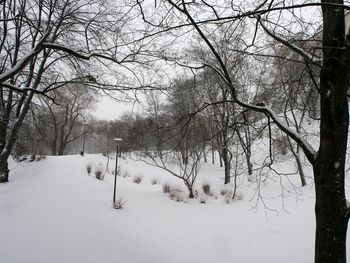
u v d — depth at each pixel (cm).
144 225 1069
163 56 549
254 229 1069
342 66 381
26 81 1167
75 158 3114
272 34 433
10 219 938
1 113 1245
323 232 388
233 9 428
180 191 1711
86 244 769
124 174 2452
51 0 1095
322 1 398
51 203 1135
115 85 597
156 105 1067
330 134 390
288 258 805
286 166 2223
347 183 1566
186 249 859
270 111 466
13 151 1716
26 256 671
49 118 1642
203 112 1373
